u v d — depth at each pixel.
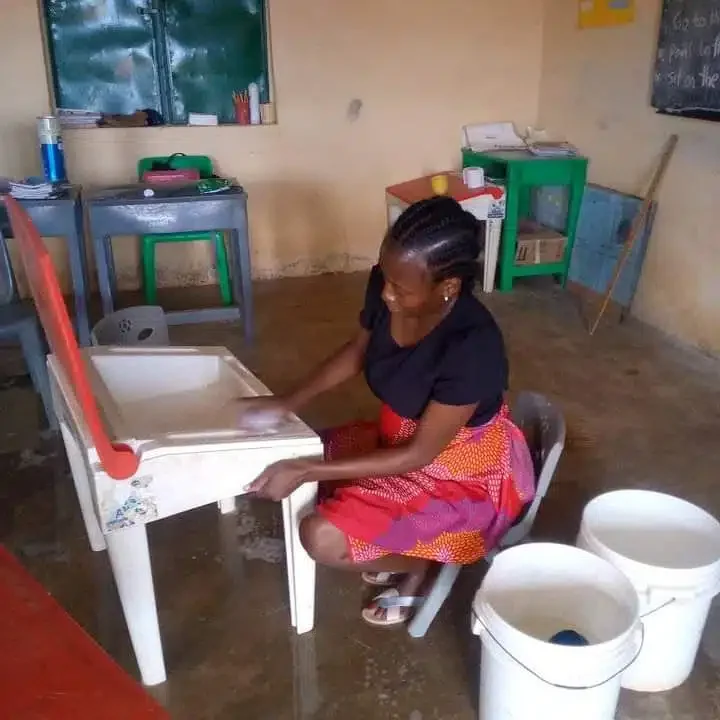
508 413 1.75
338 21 4.44
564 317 4.05
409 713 1.62
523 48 4.74
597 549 1.58
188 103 4.57
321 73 4.51
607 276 4.14
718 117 3.31
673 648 1.60
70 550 2.15
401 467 1.58
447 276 1.50
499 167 4.48
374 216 4.87
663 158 3.66
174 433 1.50
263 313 4.14
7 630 0.82
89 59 4.38
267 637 1.83
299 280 4.76
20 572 0.91
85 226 4.34
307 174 4.68
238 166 4.55
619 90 4.02
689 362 3.46
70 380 1.48
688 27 3.43
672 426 2.86
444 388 1.53
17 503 2.38
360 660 1.76
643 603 1.53
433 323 1.59
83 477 2.02
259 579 2.04
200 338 3.79
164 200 3.35
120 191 3.52
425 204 1.50
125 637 1.83
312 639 1.82
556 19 4.56
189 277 4.70
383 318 1.72
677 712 1.62
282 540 2.21
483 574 2.04
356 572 2.05
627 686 1.67
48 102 4.18
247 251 3.54
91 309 4.27
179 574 2.06
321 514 1.62
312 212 4.76
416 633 1.82
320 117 4.59
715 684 1.69
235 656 1.77
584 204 4.30
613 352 3.58
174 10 4.40
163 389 1.89
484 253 4.36
